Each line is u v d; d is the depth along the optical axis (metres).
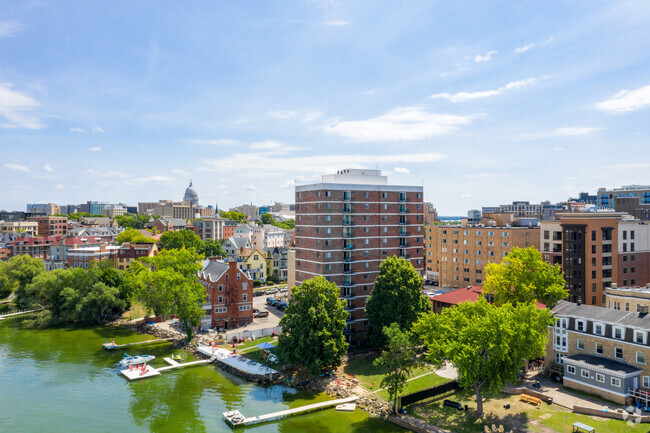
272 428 66.25
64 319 129.62
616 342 70.75
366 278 111.31
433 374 81.94
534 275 87.69
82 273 134.00
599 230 116.06
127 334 119.00
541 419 63.38
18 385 83.31
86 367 93.31
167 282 104.44
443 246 167.62
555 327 78.88
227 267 120.06
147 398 77.50
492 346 60.44
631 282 121.88
